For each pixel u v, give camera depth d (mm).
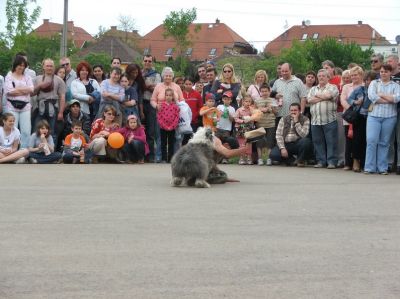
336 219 8133
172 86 15648
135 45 88125
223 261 6074
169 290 5230
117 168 13633
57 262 5980
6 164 14102
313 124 14422
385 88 13008
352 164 13797
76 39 102000
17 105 14508
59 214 8203
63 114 15289
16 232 7156
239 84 15680
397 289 5332
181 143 15594
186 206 8875
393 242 6922
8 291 5172
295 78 15305
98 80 16438
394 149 13477
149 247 6551
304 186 11078
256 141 14961
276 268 5875
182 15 60688
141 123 15734
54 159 14617
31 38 46688
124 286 5320
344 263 6066
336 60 59656
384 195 10148
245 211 8562
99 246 6574
